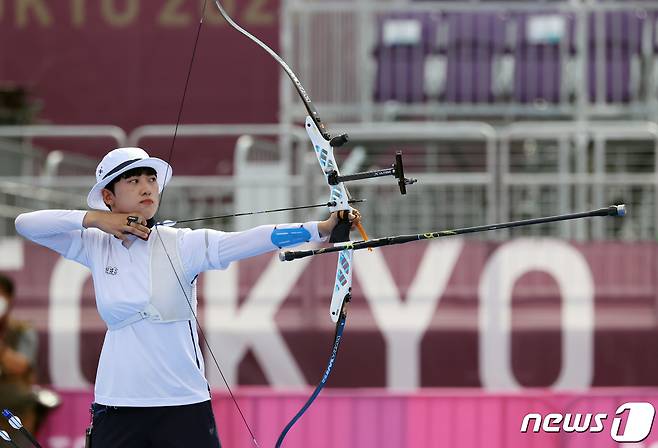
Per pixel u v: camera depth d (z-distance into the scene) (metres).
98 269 17.91
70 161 43.47
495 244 36.03
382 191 38.69
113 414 17.70
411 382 35.97
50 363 36.38
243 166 38.88
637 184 37.03
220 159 47.09
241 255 17.73
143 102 48.12
